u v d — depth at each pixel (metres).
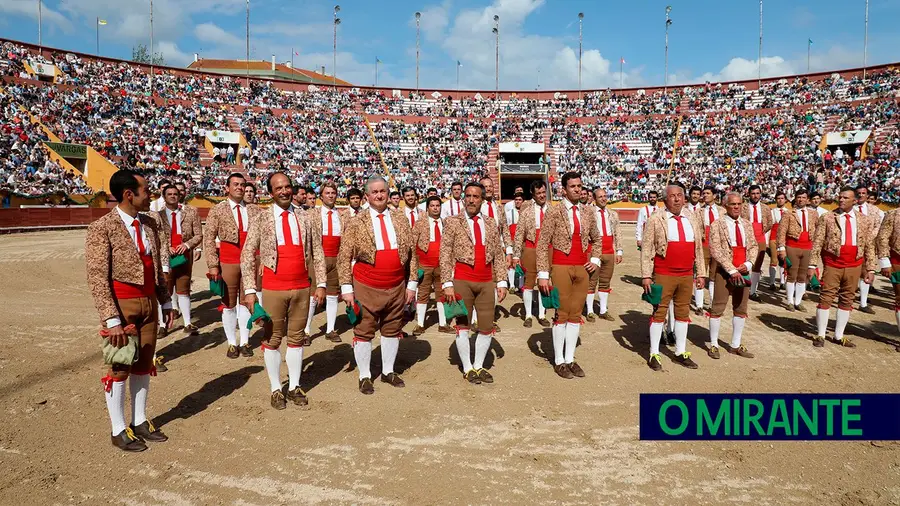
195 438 4.28
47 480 3.62
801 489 3.65
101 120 33.16
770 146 38.59
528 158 42.75
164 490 3.52
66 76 35.47
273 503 3.38
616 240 9.23
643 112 46.25
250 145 38.88
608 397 5.29
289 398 5.12
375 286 5.30
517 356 6.63
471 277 5.57
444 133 45.44
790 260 9.43
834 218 7.09
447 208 9.09
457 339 5.71
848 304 7.15
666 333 7.46
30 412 4.73
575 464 3.94
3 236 21.34
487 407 4.99
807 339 7.55
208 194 32.19
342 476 3.71
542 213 8.36
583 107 48.16
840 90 40.84
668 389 5.52
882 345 7.23
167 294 4.50
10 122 27.91
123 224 3.99
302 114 44.38
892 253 7.46
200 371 5.93
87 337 7.18
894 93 38.03
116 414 4.09
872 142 35.50
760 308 9.66
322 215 7.48
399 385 5.51
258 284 6.61
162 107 37.81
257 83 45.59
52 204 25.08
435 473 3.77
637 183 38.81
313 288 7.54
